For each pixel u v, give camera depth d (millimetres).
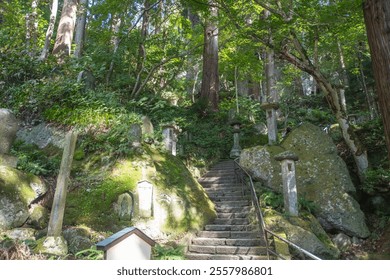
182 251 6031
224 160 12508
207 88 15906
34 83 9180
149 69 13398
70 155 5762
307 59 9570
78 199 6555
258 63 16203
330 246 7051
